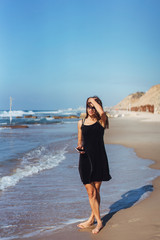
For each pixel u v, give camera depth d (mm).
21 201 4500
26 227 3438
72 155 9969
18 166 7668
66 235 3135
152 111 98688
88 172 3373
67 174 6578
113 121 40562
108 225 3350
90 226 3396
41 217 3781
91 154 3379
